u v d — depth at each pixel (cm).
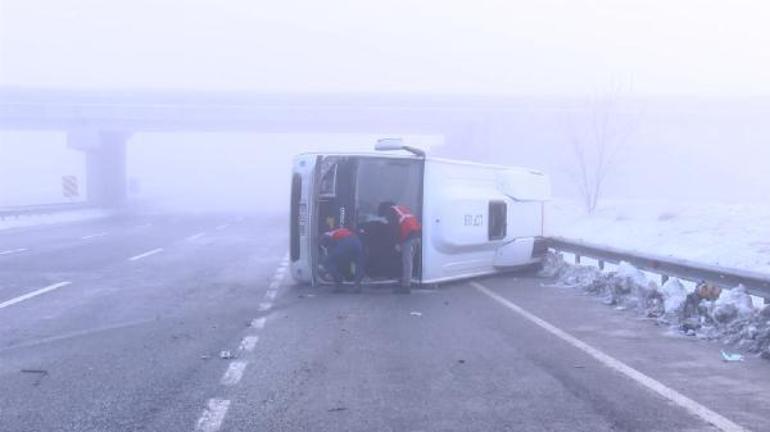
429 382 762
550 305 1284
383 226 1489
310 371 806
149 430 609
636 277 1297
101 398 699
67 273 1714
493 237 1589
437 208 1442
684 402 689
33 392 718
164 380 765
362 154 1430
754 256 1811
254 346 934
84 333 1016
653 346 941
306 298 1356
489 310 1230
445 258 1477
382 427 618
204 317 1149
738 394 717
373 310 1225
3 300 1306
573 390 731
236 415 648
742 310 992
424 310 1229
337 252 1407
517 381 766
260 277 1666
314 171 1445
